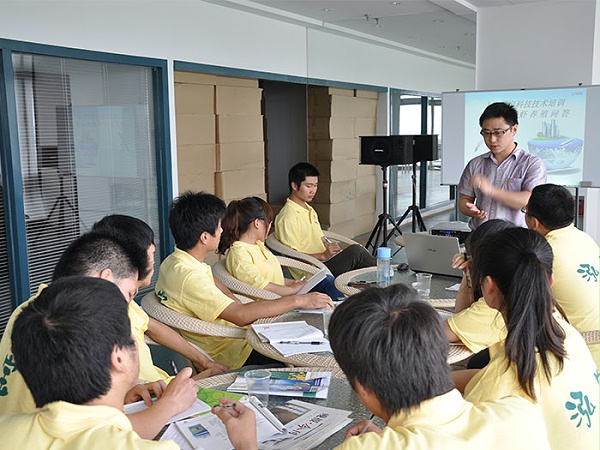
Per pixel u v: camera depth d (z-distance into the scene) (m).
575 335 1.46
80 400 1.04
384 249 2.97
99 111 4.62
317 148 6.41
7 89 3.89
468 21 5.78
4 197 4.02
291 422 1.50
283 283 3.38
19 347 1.03
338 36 6.33
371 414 1.55
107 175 4.75
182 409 1.50
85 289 1.07
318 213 6.50
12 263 4.11
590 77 5.43
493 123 3.50
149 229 1.92
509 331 1.37
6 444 1.02
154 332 2.33
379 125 6.08
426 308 1.07
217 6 5.45
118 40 4.58
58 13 4.13
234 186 6.04
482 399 1.37
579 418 1.35
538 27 5.56
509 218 3.55
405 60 5.90
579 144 5.22
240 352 2.65
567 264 2.20
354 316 1.05
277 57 6.26
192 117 5.44
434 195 5.78
